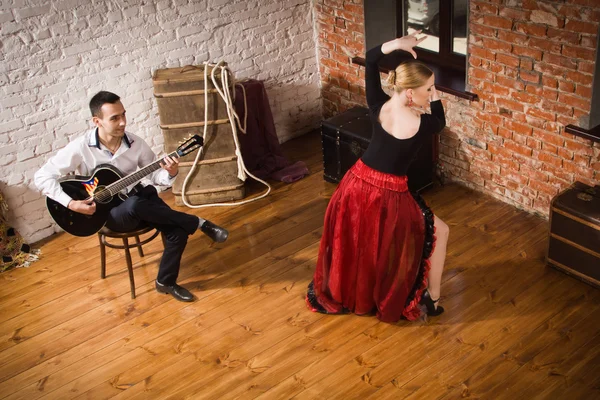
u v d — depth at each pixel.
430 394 3.03
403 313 3.42
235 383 3.19
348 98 5.25
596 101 3.60
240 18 4.82
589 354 3.17
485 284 3.69
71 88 4.27
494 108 4.13
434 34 4.69
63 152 3.50
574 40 3.51
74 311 3.78
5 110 4.07
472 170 4.50
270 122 4.93
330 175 4.80
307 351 3.34
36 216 4.41
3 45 3.94
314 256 4.05
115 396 3.19
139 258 4.17
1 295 3.97
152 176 3.68
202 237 4.32
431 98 3.08
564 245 3.62
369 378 3.15
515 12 3.73
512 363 3.16
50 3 4.02
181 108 4.38
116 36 4.33
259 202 4.67
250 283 3.87
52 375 3.34
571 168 3.86
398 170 3.11
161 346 3.46
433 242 3.20
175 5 4.49
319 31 5.20
